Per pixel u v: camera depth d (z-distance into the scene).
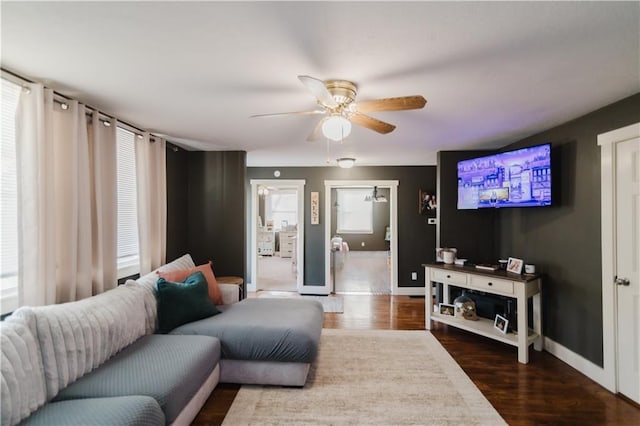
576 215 2.69
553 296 2.96
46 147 1.93
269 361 2.36
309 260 5.41
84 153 2.23
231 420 2.00
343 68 1.73
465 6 1.20
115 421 1.35
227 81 1.90
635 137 2.17
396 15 1.26
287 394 2.28
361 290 5.66
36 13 1.23
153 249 3.19
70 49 1.53
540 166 2.88
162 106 2.35
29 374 1.44
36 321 1.58
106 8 1.21
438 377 2.53
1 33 1.38
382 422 1.97
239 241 4.06
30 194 1.84
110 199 2.56
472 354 2.97
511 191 3.15
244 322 2.50
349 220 10.49
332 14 1.25
